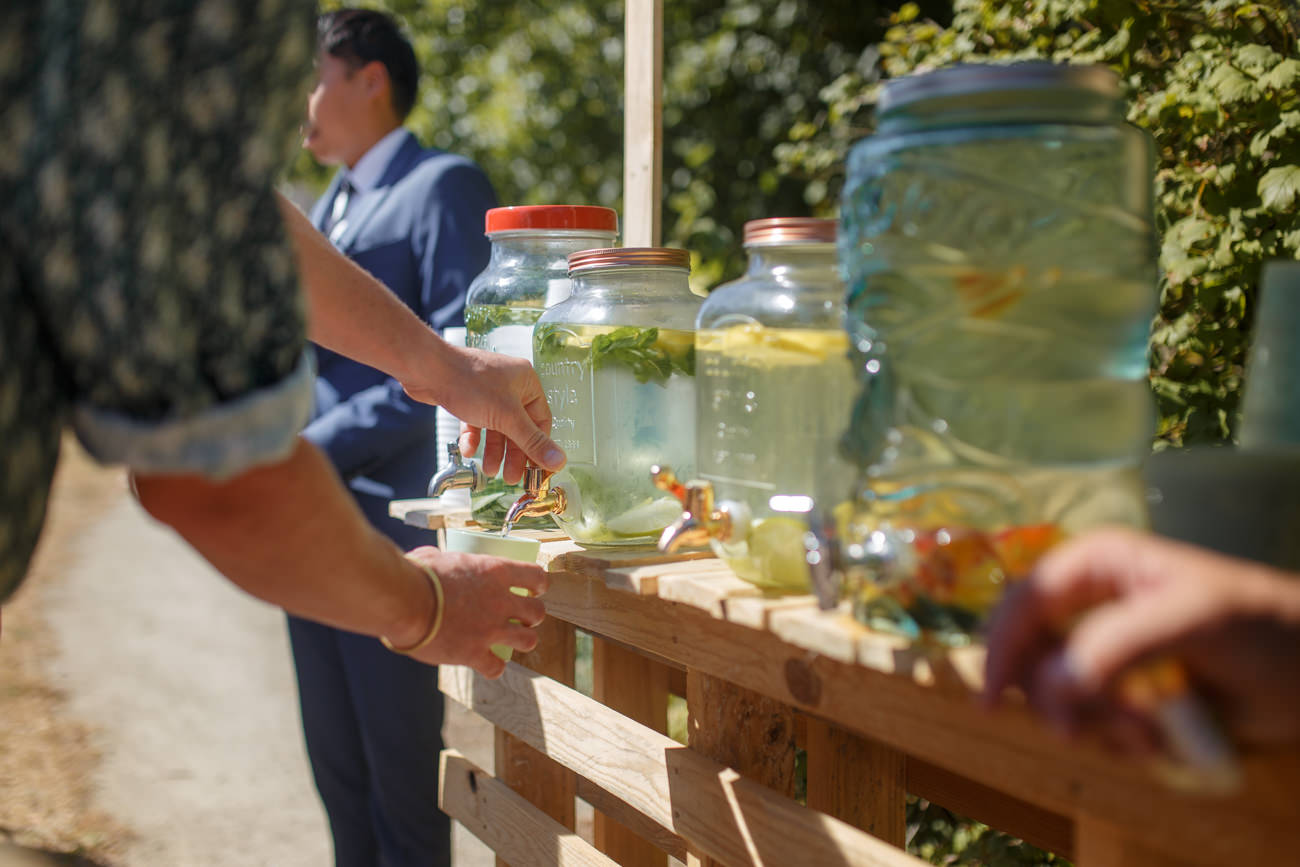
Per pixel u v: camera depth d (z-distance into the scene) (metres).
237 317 0.72
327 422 2.21
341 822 2.39
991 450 0.76
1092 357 0.77
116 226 0.67
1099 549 0.59
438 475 1.45
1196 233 1.74
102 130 0.67
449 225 2.26
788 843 1.02
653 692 1.71
